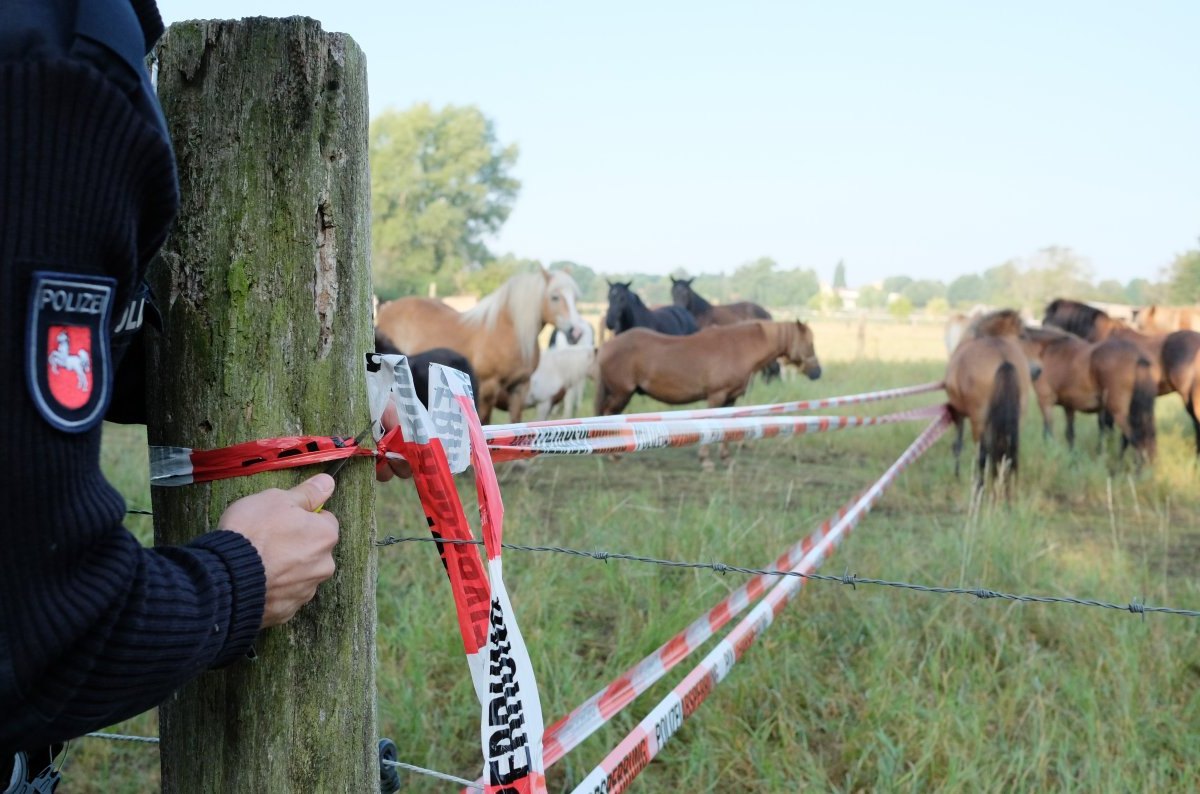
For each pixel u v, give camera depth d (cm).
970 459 886
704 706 343
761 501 696
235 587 99
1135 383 932
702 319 1830
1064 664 395
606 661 392
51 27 82
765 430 259
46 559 80
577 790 142
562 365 1085
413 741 318
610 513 567
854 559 505
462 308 2217
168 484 121
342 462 124
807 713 352
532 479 775
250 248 117
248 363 119
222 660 100
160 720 127
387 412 132
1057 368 1041
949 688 360
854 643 412
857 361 2034
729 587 454
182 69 117
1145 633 408
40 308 78
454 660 380
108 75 84
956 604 438
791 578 272
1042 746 315
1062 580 485
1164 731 350
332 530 112
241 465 117
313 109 118
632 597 438
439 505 124
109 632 85
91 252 82
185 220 118
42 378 78
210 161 117
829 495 734
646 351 1048
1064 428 1234
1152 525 680
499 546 121
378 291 4759
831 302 6588
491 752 117
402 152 4778
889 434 1003
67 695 84
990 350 784
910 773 300
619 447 181
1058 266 4778
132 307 105
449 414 126
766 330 1054
